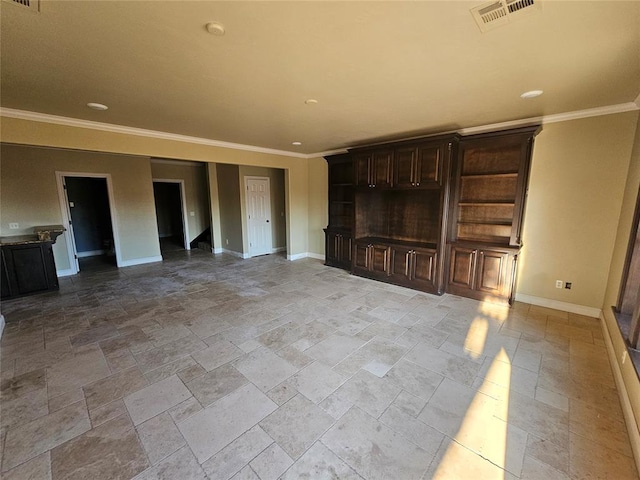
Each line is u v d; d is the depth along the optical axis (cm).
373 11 150
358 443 176
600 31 167
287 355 271
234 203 700
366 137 462
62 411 200
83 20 157
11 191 478
